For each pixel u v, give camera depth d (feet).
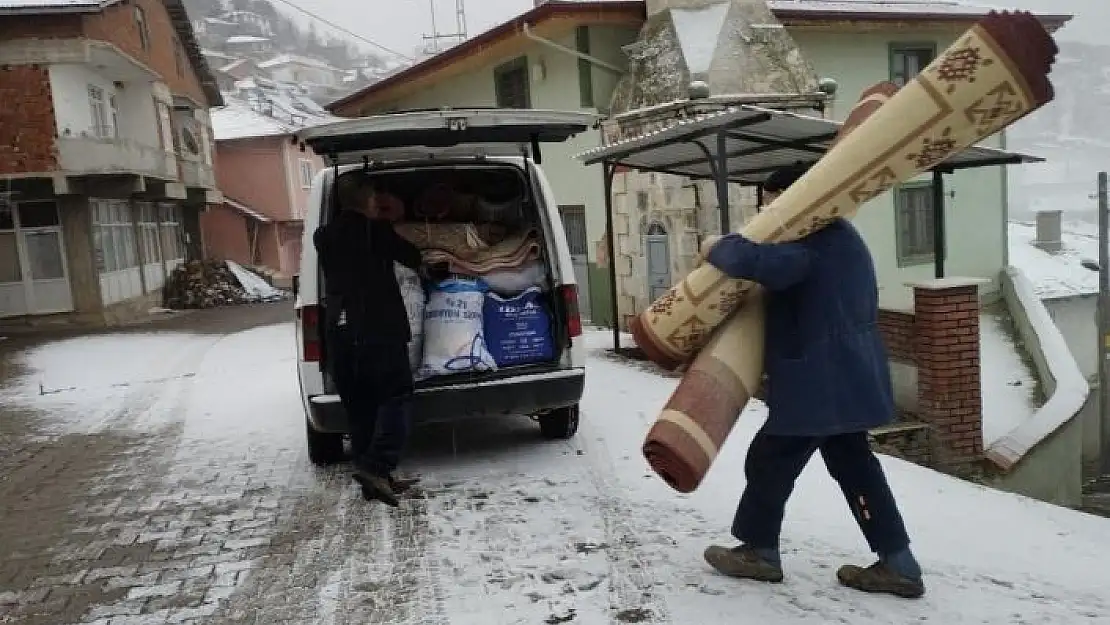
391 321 14.87
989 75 9.06
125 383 32.32
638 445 18.45
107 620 11.56
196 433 22.29
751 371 10.50
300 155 127.03
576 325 17.39
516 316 17.30
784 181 11.03
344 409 16.25
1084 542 12.93
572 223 49.73
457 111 16.21
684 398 10.23
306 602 11.75
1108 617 10.18
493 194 19.88
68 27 62.39
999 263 50.80
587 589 11.56
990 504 14.83
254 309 80.43
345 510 15.37
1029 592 11.00
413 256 15.40
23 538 14.98
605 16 43.50
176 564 13.41
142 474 18.74
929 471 17.03
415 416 16.43
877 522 10.79
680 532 13.41
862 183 9.82
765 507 11.21
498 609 11.12
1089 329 63.72
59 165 62.18
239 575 12.83
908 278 48.60
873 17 45.50
